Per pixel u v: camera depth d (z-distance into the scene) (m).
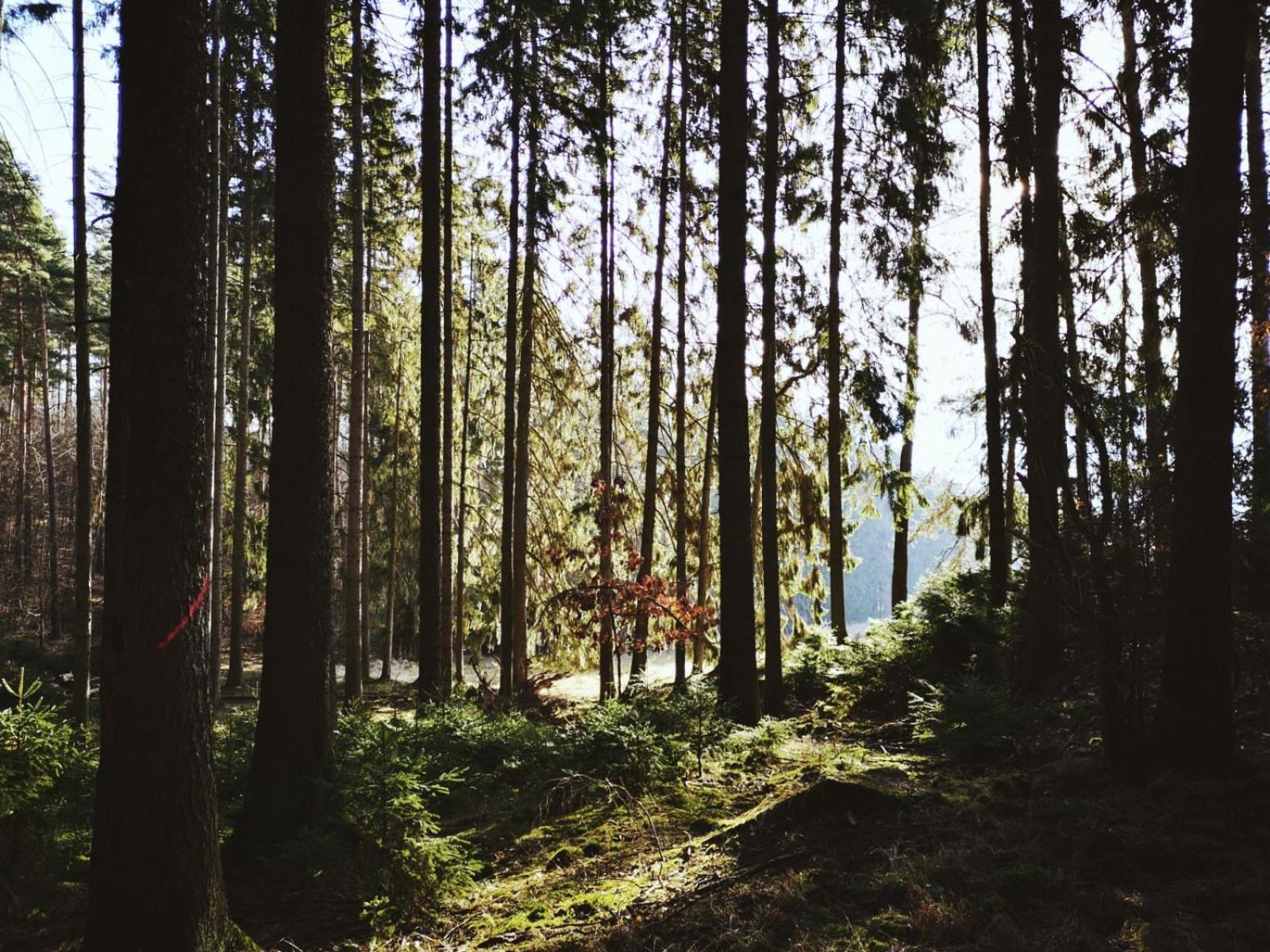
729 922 4.51
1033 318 9.26
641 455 19.92
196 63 4.52
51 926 5.51
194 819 4.52
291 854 6.06
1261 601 7.68
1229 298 5.67
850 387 15.48
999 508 12.52
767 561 12.56
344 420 30.75
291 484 6.86
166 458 4.45
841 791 5.92
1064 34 10.55
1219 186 5.68
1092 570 5.82
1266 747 5.68
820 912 4.45
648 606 14.02
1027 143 11.52
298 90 6.95
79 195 10.93
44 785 5.75
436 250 12.03
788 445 18.56
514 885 5.79
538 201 15.78
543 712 13.98
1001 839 5.00
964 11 14.20
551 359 19.02
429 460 12.14
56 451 39.31
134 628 4.42
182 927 4.42
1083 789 5.59
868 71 15.14
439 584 12.20
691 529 19.70
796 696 13.32
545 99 14.95
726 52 10.89
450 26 14.09
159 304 4.44
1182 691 5.56
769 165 12.96
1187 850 4.54
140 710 4.41
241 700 17.67
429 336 12.09
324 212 7.02
